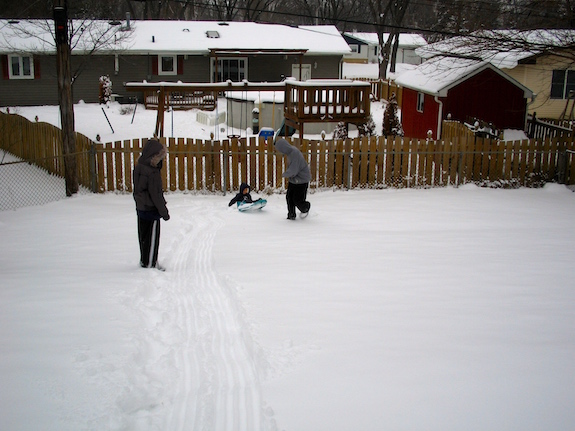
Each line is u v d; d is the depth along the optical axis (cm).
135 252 830
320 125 2508
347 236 959
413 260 793
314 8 6331
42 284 640
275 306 594
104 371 423
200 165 1371
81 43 2986
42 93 3195
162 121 1936
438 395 402
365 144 1409
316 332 521
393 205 1248
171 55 3372
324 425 365
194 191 1380
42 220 1072
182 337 513
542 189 1442
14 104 3155
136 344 478
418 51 2544
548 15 1662
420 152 1427
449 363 454
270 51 3300
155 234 732
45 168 1586
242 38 3556
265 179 1396
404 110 2670
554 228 1039
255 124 2572
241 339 510
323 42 3659
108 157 1357
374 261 787
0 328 496
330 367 448
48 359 436
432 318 558
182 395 410
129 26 3291
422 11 5334
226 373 444
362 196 1351
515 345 491
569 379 427
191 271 739
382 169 1434
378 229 1023
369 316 564
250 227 1034
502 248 873
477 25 1806
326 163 1408
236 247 877
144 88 1916
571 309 588
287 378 431
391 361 458
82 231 981
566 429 360
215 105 2766
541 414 377
